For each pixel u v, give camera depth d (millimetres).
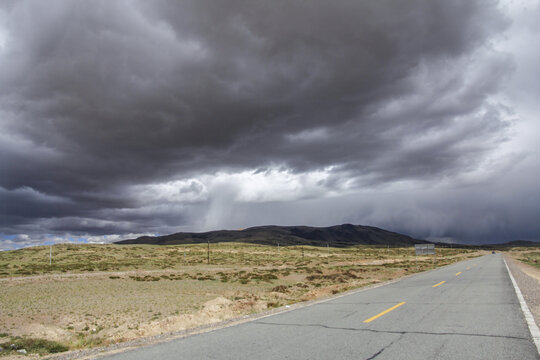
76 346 12766
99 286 40812
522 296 14133
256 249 175625
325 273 54500
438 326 8664
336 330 8633
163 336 9102
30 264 85938
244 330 9148
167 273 59500
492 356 5945
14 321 22031
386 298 15266
